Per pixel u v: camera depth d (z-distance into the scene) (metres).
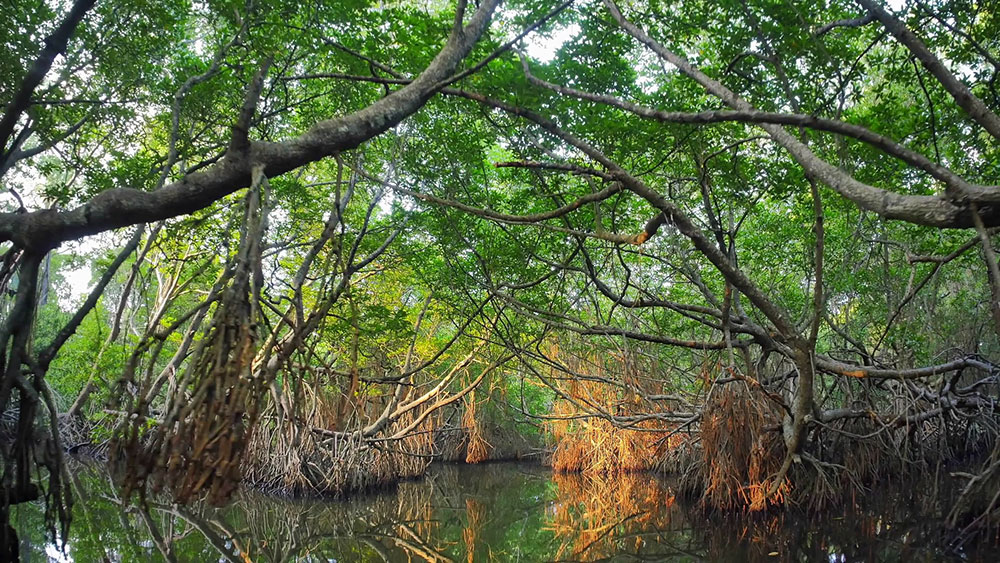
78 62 7.84
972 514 8.38
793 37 5.93
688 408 13.43
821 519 10.21
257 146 4.16
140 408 3.32
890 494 11.83
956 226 4.14
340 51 7.36
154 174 8.25
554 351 16.69
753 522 10.24
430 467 19.56
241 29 7.29
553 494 14.30
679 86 7.73
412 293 17.05
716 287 13.76
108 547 8.09
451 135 9.55
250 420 3.31
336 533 10.27
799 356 8.10
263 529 10.31
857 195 4.62
